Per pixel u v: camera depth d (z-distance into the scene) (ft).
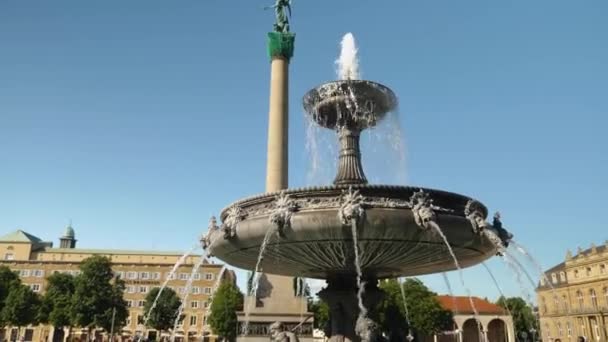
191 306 345.51
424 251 26.94
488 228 26.50
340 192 25.08
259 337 81.35
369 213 24.22
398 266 30.32
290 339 30.01
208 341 336.49
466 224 25.82
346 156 33.91
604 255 218.59
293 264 30.66
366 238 25.00
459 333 226.79
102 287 236.02
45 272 360.89
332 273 32.42
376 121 34.96
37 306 225.35
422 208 24.56
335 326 31.63
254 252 28.68
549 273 256.32
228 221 28.14
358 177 33.19
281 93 102.89
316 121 36.17
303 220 24.84
